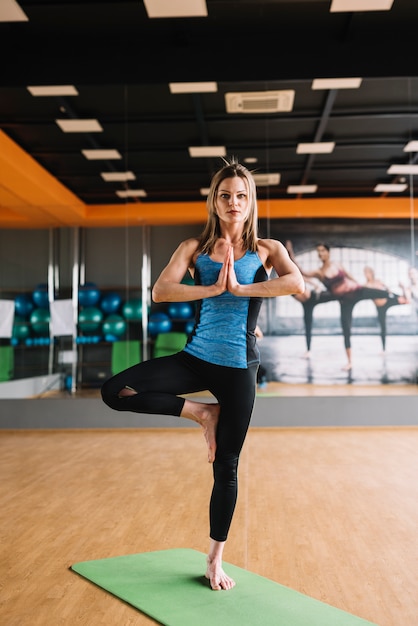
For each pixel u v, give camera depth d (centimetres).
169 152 672
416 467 461
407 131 654
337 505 345
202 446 571
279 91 655
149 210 673
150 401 217
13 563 251
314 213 665
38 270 678
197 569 240
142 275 670
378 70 644
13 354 680
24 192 680
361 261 662
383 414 662
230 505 220
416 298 658
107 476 435
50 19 595
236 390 218
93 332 671
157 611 198
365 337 661
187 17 593
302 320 665
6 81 660
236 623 189
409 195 659
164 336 664
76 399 679
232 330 220
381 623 190
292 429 667
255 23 612
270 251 229
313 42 652
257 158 665
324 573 237
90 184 677
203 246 229
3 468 468
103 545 274
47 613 200
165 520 316
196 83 660
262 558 255
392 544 273
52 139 675
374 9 566
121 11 581
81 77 660
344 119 657
